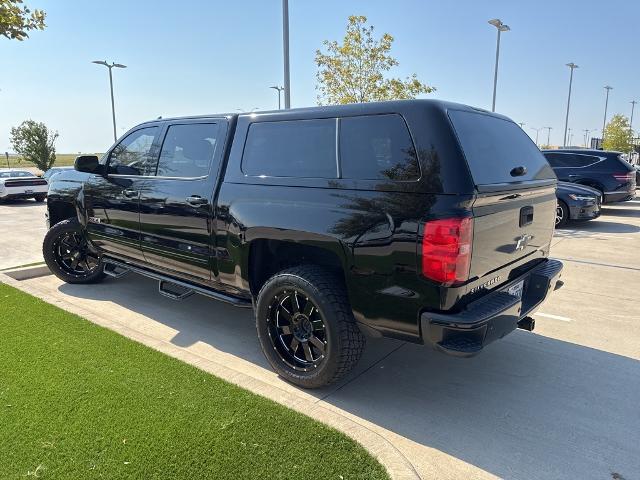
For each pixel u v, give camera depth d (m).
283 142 3.49
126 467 2.48
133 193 4.59
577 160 12.95
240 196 3.63
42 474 2.42
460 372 3.76
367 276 2.96
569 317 4.95
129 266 5.02
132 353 3.74
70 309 4.67
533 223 3.44
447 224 2.64
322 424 2.87
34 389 3.18
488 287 3.05
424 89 15.26
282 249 3.66
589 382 3.60
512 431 2.99
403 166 2.84
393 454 2.62
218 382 3.32
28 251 8.30
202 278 4.16
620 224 11.37
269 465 2.52
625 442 2.87
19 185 18.62
